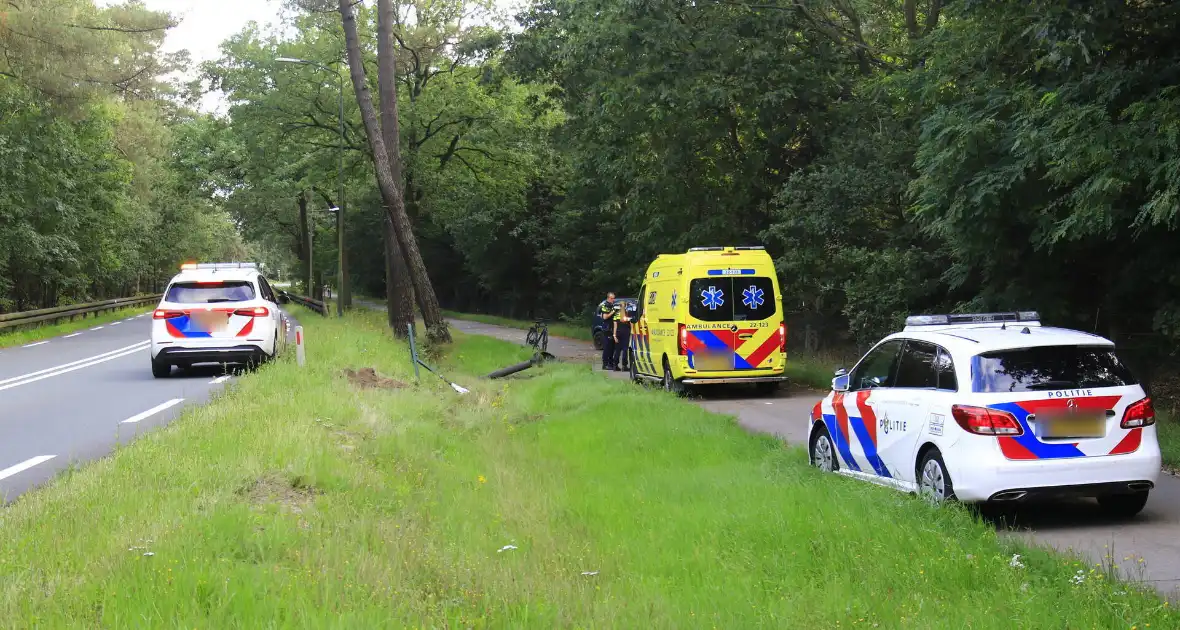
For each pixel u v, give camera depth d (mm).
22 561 5445
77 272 48875
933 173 14219
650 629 5176
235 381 15359
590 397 16438
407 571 5906
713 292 17484
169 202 68000
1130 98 11891
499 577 6047
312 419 11305
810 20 24141
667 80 23656
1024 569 5945
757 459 10641
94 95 31062
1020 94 13062
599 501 8844
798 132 25797
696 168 26594
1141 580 5770
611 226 42500
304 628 4488
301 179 42000
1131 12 11867
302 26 39719
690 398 17766
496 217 52875
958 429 7527
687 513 8008
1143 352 15125
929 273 19156
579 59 25375
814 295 23094
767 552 6695
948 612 5312
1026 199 13266
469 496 8992
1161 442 10367
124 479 7684
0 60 29234
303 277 77375
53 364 22438
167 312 18016
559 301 55781
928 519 7027
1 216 37719
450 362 25484
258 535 6121
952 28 15469
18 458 10359
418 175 43094
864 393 8992
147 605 4688
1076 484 7398
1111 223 11719
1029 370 7582
